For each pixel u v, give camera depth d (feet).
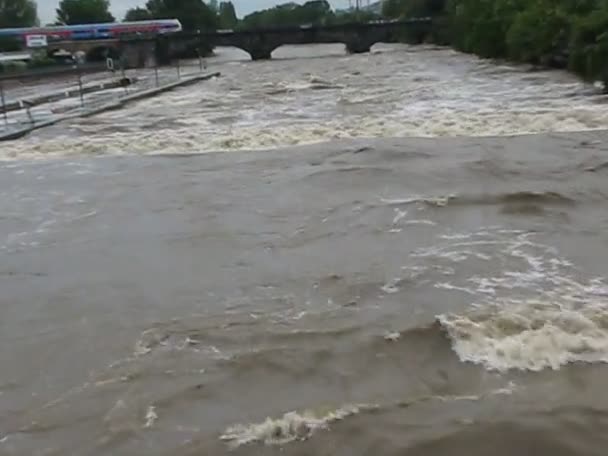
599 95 109.91
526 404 23.31
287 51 422.00
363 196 51.37
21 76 218.59
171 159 71.72
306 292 33.73
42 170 69.72
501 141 71.72
